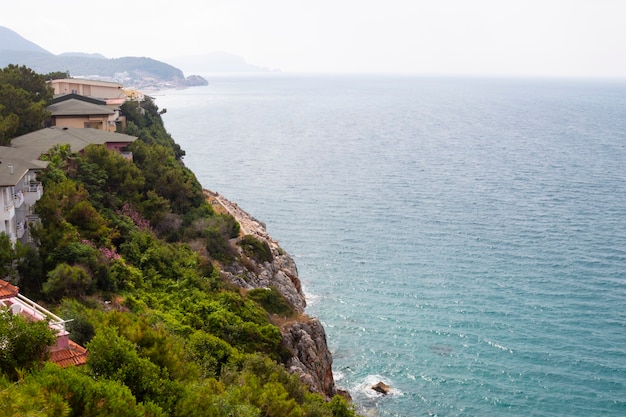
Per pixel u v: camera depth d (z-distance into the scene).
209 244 71.62
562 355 70.38
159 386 28.48
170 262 61.59
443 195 136.00
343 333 74.81
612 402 62.69
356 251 100.94
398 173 160.12
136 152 79.00
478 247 102.50
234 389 34.53
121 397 24.97
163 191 76.75
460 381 65.88
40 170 57.59
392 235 108.62
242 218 97.62
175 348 33.38
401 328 76.06
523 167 167.75
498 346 72.19
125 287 51.59
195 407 28.42
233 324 53.84
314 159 181.62
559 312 80.00
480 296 84.44
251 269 73.38
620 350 71.44
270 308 64.75
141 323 32.84
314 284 88.19
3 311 26.98
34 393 22.28
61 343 29.52
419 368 68.06
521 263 95.50
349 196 135.38
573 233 109.38
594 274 91.56
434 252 100.38
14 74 91.81
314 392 52.38
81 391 23.97
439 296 84.44
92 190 64.69
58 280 44.31
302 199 132.62
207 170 162.50
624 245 103.38
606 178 153.38
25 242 51.22
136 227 64.25
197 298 56.47
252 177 154.38
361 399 62.72
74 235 50.56
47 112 83.44
